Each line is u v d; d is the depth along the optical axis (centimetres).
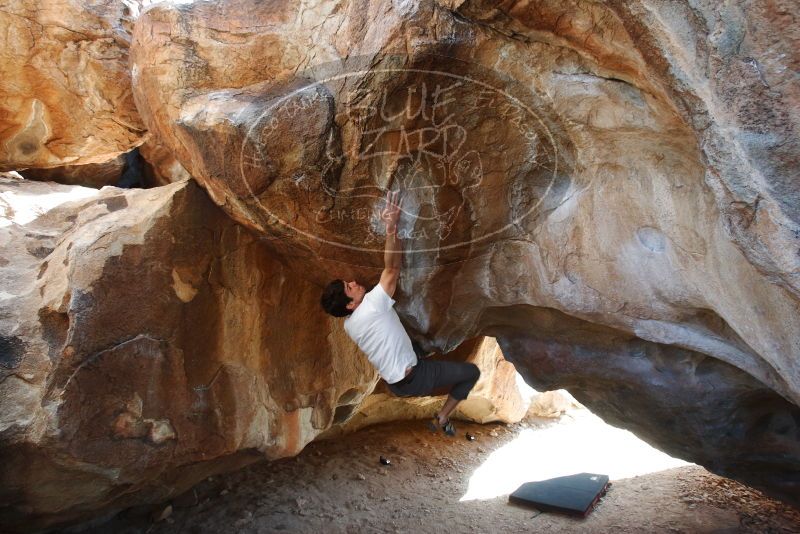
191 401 321
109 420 295
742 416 341
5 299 309
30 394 288
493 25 217
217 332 334
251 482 500
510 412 664
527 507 484
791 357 212
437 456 583
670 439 383
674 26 168
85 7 406
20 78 416
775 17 153
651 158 240
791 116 158
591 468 566
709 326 283
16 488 290
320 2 248
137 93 317
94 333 294
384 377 323
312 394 377
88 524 381
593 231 278
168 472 351
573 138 251
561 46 217
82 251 302
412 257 311
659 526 448
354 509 473
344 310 324
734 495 491
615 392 380
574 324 351
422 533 443
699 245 240
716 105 168
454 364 347
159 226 316
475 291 340
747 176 166
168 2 271
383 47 227
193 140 267
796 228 161
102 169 622
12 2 396
